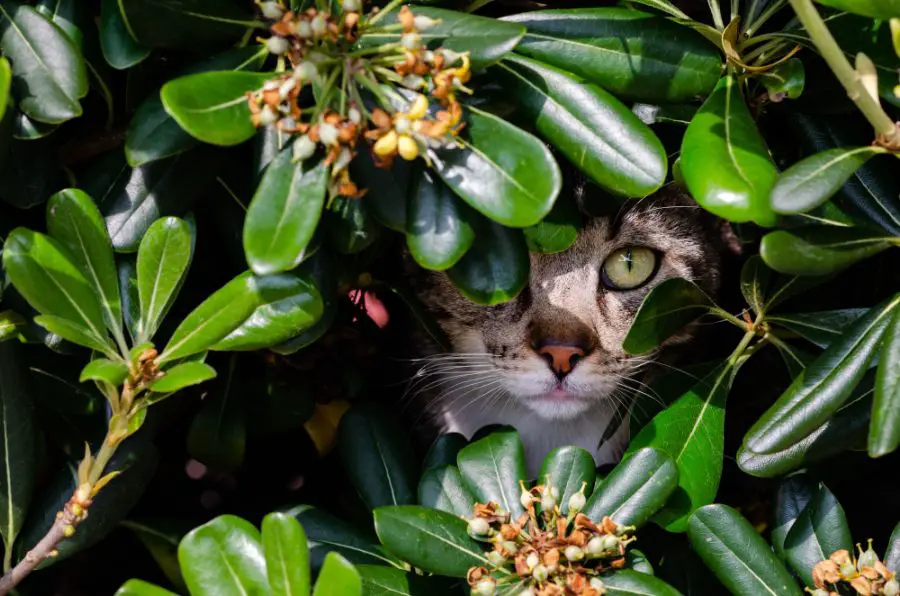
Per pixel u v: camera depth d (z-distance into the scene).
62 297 1.81
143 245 1.91
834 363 1.95
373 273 2.75
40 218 2.17
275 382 2.61
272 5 1.73
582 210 2.42
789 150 2.33
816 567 1.94
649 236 3.03
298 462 3.02
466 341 3.17
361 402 2.51
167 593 1.81
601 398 3.10
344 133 1.66
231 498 2.95
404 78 1.72
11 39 1.89
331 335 2.75
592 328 3.03
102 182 2.05
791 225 1.98
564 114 1.92
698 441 2.21
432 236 1.81
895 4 1.73
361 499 2.52
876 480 2.61
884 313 1.95
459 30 1.77
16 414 2.05
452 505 2.15
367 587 2.03
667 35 2.00
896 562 2.02
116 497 2.19
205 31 1.86
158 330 2.24
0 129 1.94
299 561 1.78
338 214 1.96
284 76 1.72
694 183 1.77
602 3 2.28
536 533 1.92
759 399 2.85
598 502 2.04
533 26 2.00
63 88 1.87
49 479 2.34
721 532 2.04
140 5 1.77
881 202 2.13
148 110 1.87
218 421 2.49
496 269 1.93
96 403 2.25
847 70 1.72
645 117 2.20
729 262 3.20
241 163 2.18
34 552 1.92
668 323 2.22
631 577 1.94
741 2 2.30
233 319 1.88
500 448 2.19
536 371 3.03
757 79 2.14
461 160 1.77
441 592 2.07
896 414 1.71
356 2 1.72
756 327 2.28
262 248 1.66
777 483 2.38
